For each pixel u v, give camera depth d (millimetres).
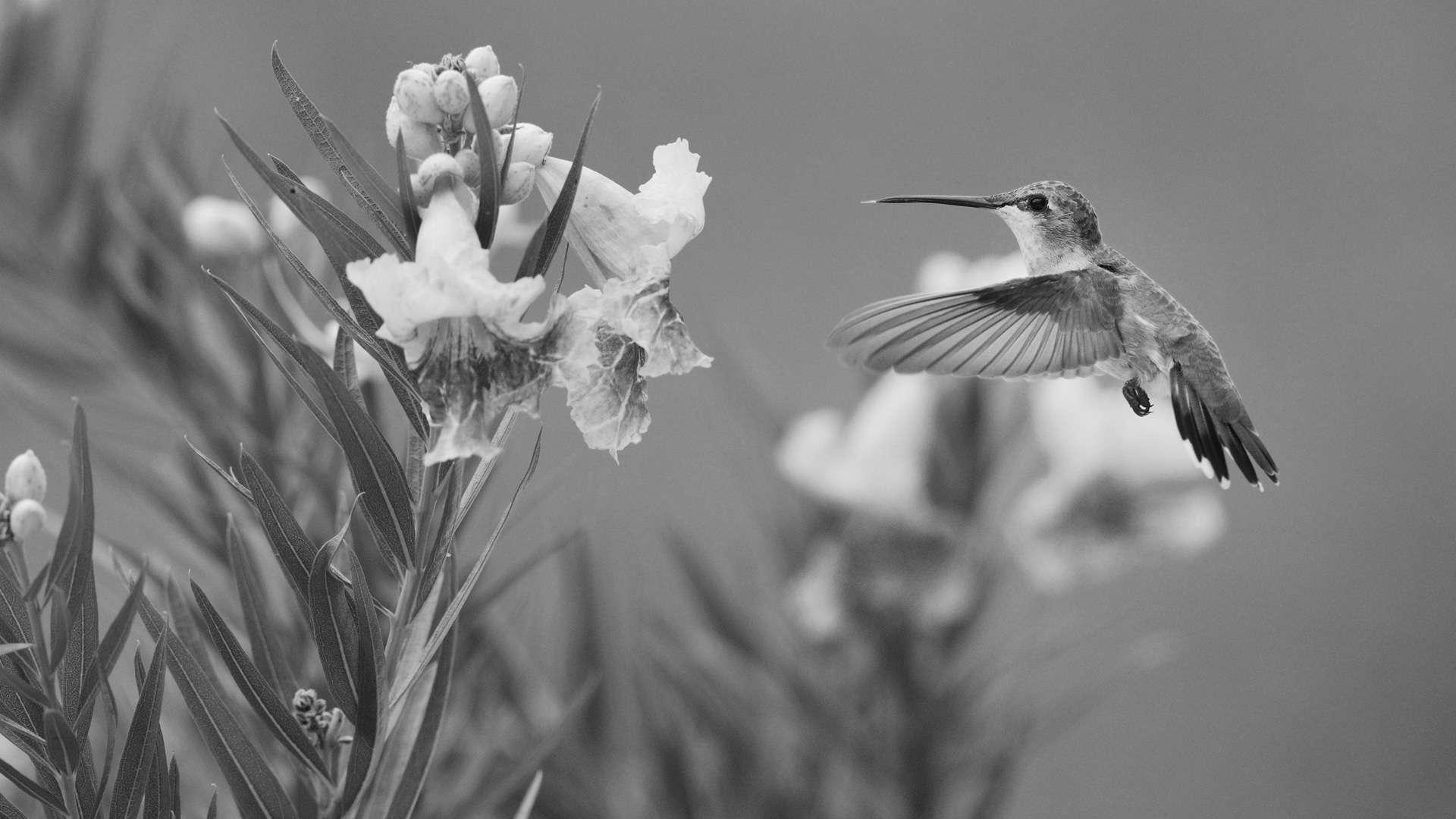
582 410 2088
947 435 2240
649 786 2199
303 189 2074
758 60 3242
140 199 2174
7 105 2178
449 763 2170
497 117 2086
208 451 2160
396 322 2074
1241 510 3230
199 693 2084
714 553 2287
